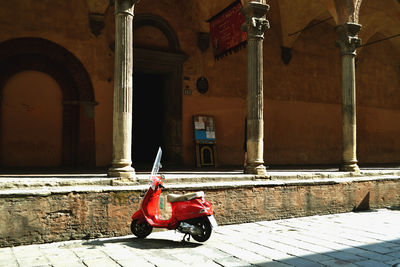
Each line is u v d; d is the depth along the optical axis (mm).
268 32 16750
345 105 10828
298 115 17359
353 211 10008
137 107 15438
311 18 16297
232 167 14016
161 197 6840
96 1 12719
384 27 17766
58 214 6211
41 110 12438
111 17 13422
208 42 15180
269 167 14359
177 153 14469
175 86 14547
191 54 14922
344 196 9844
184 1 14688
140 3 13805
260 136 8953
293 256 5449
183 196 6238
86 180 6699
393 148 20500
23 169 11109
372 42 18953
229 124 15609
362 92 19578
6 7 11906
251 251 5691
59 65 12672
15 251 5578
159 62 14227
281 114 16938
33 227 6004
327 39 18422
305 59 17734
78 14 12844
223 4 14523
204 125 14883
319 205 9312
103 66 13180
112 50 13367
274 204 8547
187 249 5766
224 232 7125
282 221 8367
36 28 12234
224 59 15664
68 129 12727
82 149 12727
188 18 14875
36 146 12336
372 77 19969
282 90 17016
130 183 7070
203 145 14602
